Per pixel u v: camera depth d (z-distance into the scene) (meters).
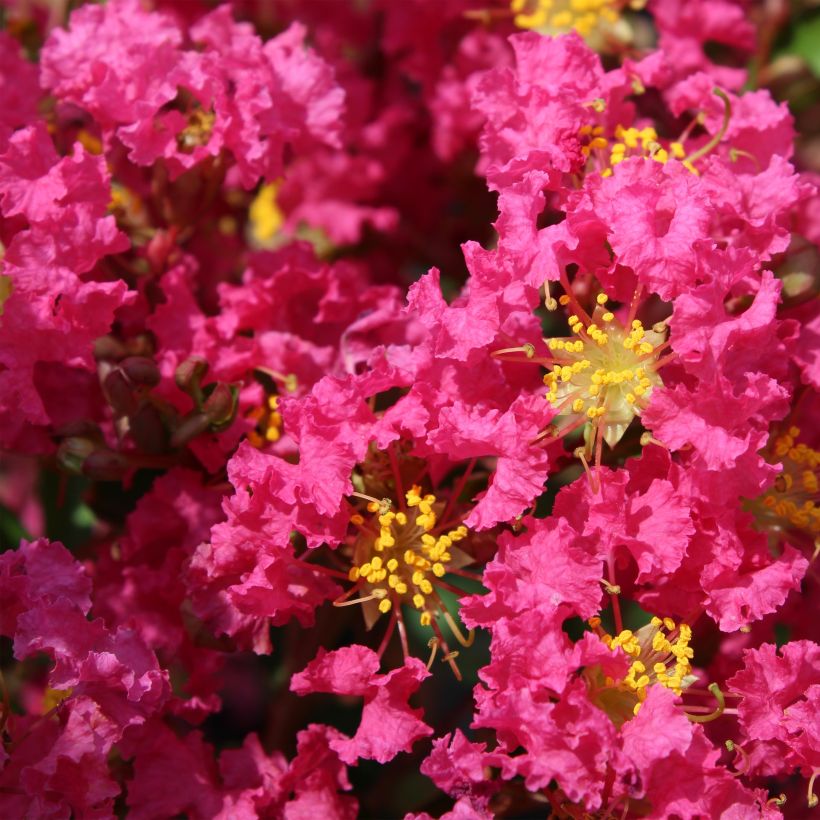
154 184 0.34
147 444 0.33
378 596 0.32
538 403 0.31
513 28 0.38
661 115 0.34
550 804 0.31
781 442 0.33
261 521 0.31
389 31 0.39
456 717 0.36
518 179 0.32
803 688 0.31
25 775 0.31
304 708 0.34
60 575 0.32
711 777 0.31
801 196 0.33
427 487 0.32
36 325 0.32
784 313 0.33
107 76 0.33
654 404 0.31
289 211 0.39
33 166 0.33
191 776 0.32
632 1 0.36
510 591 0.31
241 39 0.34
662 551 0.31
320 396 0.32
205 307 0.35
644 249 0.31
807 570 0.33
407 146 0.39
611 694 0.32
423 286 0.31
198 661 0.32
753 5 0.39
